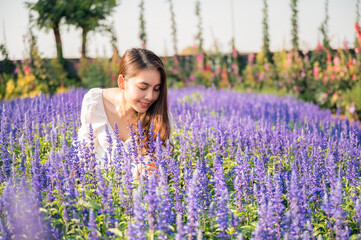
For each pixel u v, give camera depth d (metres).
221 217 2.85
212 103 9.51
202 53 21.91
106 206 3.01
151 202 2.77
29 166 4.41
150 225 2.76
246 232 3.14
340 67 15.31
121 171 3.74
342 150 4.94
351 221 3.54
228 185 4.29
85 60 22.31
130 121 4.32
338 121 7.54
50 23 25.50
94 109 4.36
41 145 5.36
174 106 8.11
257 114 8.54
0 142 4.52
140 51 3.80
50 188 3.34
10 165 4.11
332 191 3.13
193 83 20.97
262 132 5.44
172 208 3.54
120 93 4.37
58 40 26.05
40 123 5.91
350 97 13.15
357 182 3.96
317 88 16.38
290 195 3.20
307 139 5.40
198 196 3.42
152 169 3.90
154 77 3.76
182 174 4.30
